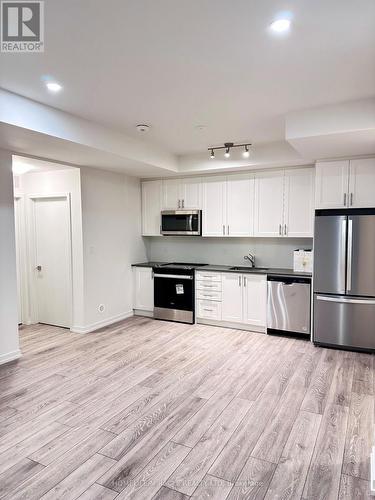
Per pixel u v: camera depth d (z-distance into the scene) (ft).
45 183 16.76
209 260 19.36
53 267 17.17
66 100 9.89
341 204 13.93
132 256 19.49
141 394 10.25
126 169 16.67
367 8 5.76
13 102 9.28
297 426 8.57
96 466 7.14
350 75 8.38
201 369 12.05
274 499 6.29
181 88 9.16
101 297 17.21
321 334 14.23
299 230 15.89
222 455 7.49
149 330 16.69
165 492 6.45
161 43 6.89
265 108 10.67
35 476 6.86
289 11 5.84
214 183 17.83
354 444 7.85
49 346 14.43
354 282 13.51
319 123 10.58
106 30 6.40
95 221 16.71
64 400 9.89
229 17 6.00
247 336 15.70
